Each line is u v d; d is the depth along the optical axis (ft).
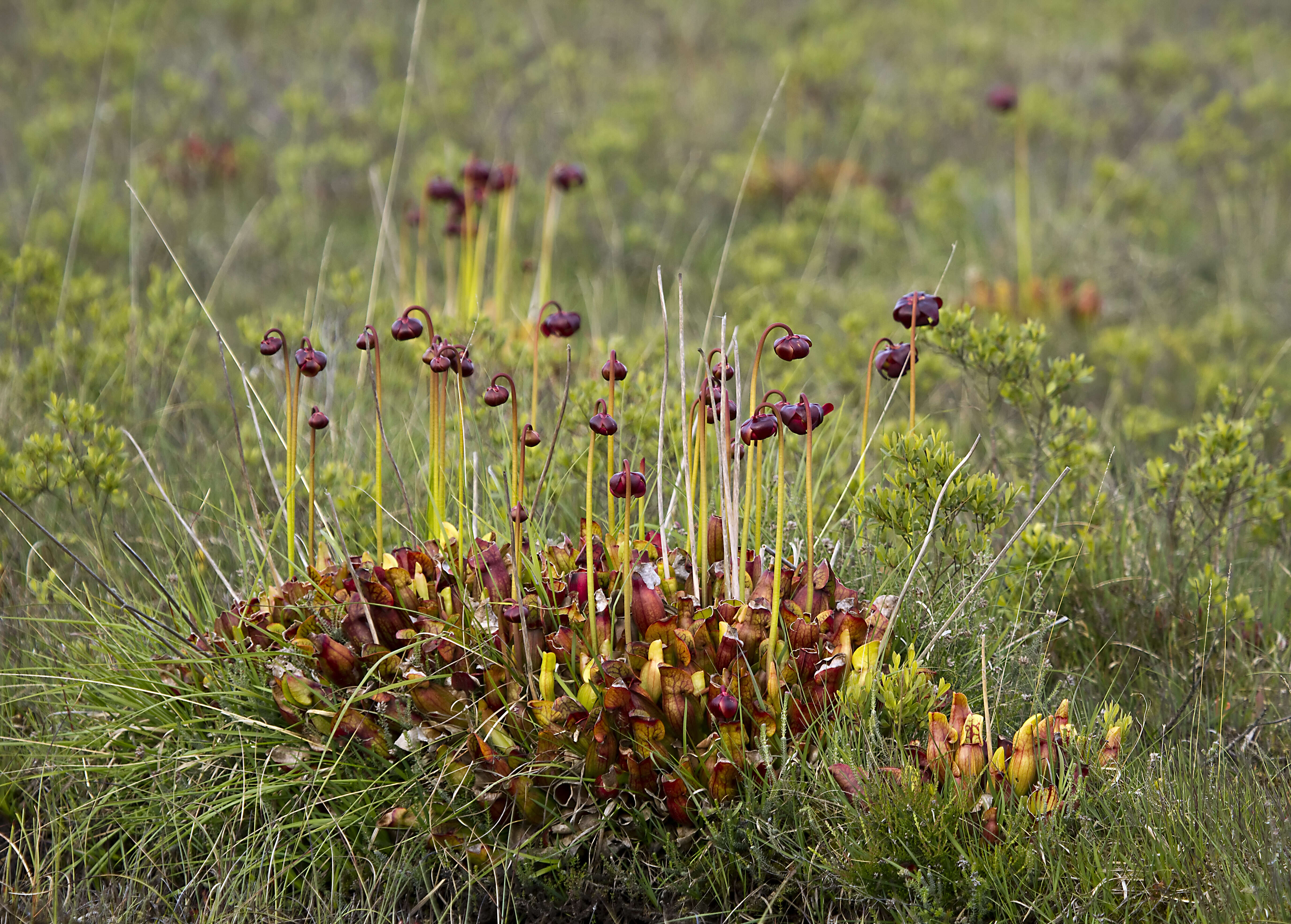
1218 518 13.19
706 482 12.00
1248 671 12.50
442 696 11.84
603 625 11.91
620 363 11.84
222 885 11.76
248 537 12.84
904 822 11.59
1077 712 12.33
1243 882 11.50
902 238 21.71
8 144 23.13
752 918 11.69
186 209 20.61
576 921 11.75
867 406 12.28
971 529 12.99
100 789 12.15
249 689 12.01
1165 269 19.54
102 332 14.21
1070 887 11.57
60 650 12.57
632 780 11.75
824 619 11.90
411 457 13.50
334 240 20.42
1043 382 13.23
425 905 11.89
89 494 13.10
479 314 13.82
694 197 22.40
